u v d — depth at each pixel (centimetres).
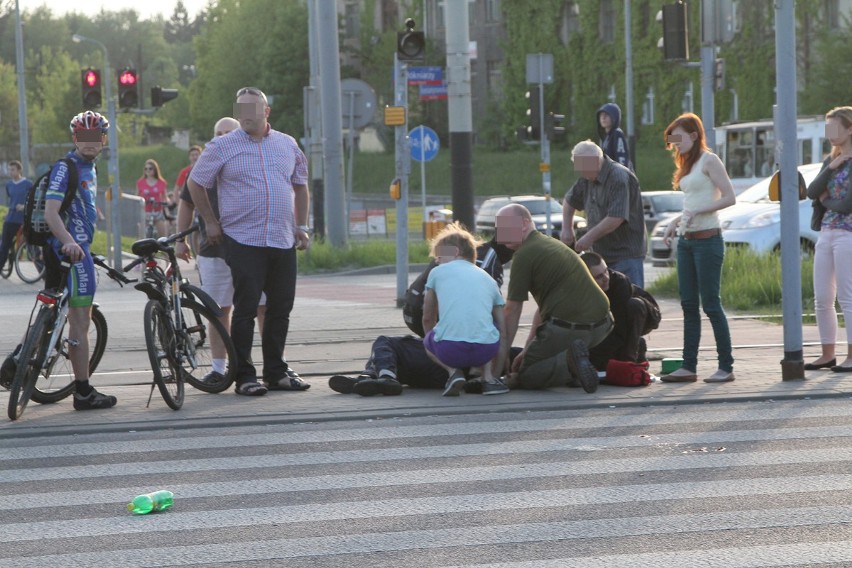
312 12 6206
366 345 2517
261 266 1884
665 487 1263
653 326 1908
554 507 1195
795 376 1891
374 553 1055
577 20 13925
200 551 1073
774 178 1895
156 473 1373
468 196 4078
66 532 1144
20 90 10531
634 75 13025
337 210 5266
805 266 3244
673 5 3900
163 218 5531
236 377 1891
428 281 1853
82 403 1778
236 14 16712
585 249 2011
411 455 1434
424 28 15362
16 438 1583
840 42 10300
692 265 1898
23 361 1691
